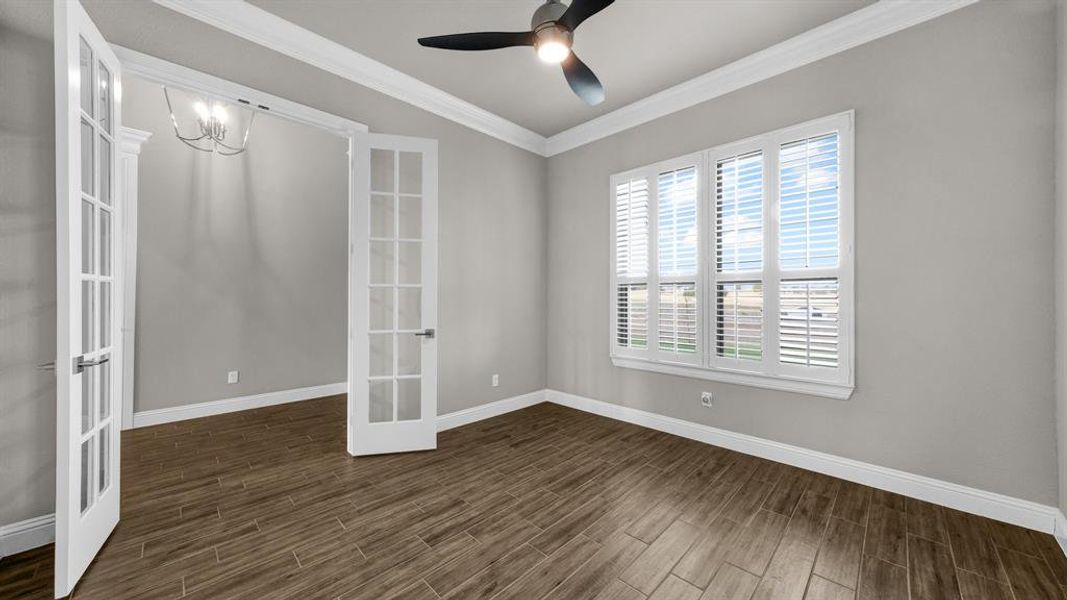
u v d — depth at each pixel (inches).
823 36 103.9
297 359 183.3
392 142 120.5
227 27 97.0
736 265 121.0
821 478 104.8
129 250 141.5
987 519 84.9
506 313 163.2
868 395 100.0
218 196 162.2
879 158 97.9
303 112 109.0
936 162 91.0
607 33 106.0
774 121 114.4
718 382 127.6
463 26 105.3
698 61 118.7
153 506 89.9
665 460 116.7
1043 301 80.1
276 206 177.8
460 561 72.5
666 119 138.9
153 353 147.1
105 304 76.7
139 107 144.5
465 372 149.5
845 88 102.6
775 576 69.0
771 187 113.6
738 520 85.8
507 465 113.6
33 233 74.8
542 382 177.6
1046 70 79.8
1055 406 79.0
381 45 113.2
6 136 72.4
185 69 91.1
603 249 158.4
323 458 117.3
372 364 122.4
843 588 66.2
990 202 85.2
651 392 144.6
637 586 66.6
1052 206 79.2
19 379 73.9
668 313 137.9
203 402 157.9
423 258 124.3
